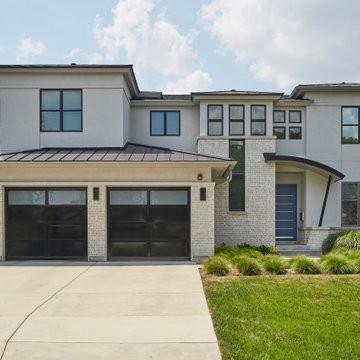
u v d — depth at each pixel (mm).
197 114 16734
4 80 13922
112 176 11805
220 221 15242
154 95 18375
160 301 6887
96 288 7910
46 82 13961
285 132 16766
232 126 15727
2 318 5961
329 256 10039
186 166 11820
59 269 10172
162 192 11898
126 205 11852
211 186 11797
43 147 13875
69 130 13969
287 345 4820
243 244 14750
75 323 5734
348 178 16594
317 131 16703
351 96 16703
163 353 4738
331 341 4957
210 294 7234
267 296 7035
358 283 8008
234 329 5383
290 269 9750
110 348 4883
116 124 14008
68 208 11781
